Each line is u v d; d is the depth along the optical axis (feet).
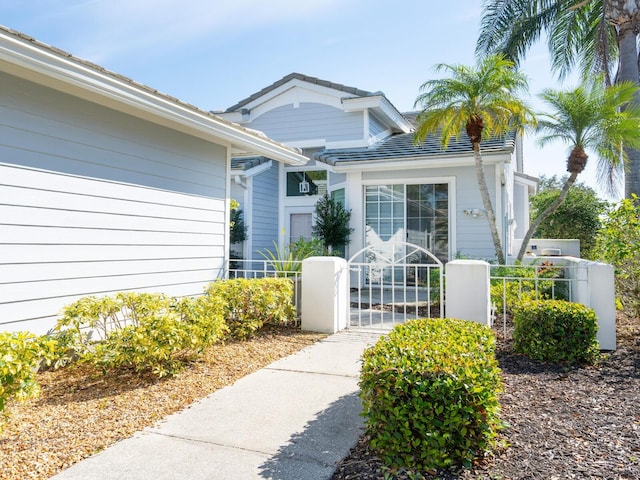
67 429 9.94
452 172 32.24
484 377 8.34
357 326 21.42
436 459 7.88
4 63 12.59
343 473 8.10
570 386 12.29
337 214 34.50
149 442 9.40
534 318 14.93
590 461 8.05
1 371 8.11
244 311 18.75
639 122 24.62
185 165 20.70
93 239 16.12
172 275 19.79
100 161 16.43
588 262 18.54
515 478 7.54
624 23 32.09
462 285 17.83
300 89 44.21
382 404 8.38
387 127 46.96
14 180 13.56
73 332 13.82
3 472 8.07
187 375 13.78
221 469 8.30
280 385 12.99
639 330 19.13
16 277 13.58
